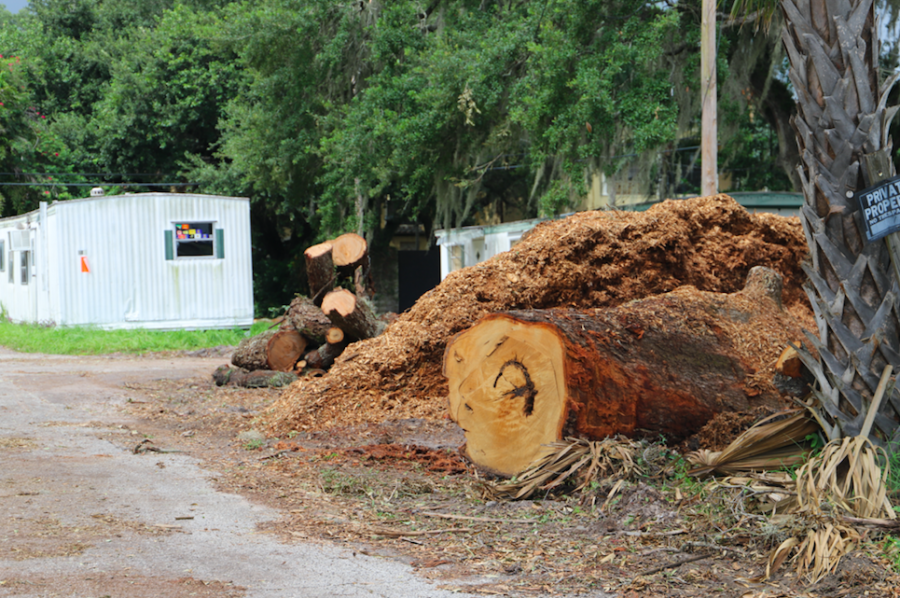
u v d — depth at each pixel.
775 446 5.76
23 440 7.68
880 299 5.53
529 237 10.41
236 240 20.95
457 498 5.88
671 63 19.64
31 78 33.09
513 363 6.23
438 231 24.08
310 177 27.78
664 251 10.12
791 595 3.85
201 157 34.31
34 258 21.64
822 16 5.68
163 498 5.67
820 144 5.70
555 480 5.77
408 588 3.93
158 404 10.29
